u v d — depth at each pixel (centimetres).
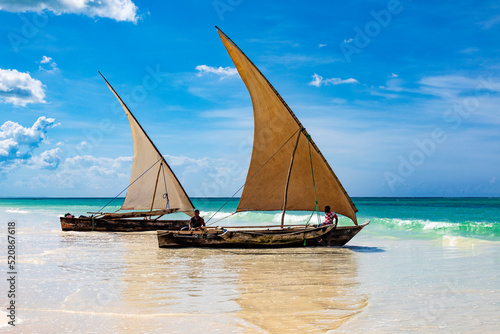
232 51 1756
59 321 686
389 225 2928
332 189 1670
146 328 650
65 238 2080
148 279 1042
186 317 707
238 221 3866
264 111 1758
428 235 2227
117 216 2519
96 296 858
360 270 1172
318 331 635
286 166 1745
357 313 733
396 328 651
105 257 1416
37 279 1035
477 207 6531
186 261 1330
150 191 2722
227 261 1333
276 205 1781
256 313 734
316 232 1628
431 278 1053
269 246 1620
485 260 1336
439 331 635
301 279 1043
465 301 820
